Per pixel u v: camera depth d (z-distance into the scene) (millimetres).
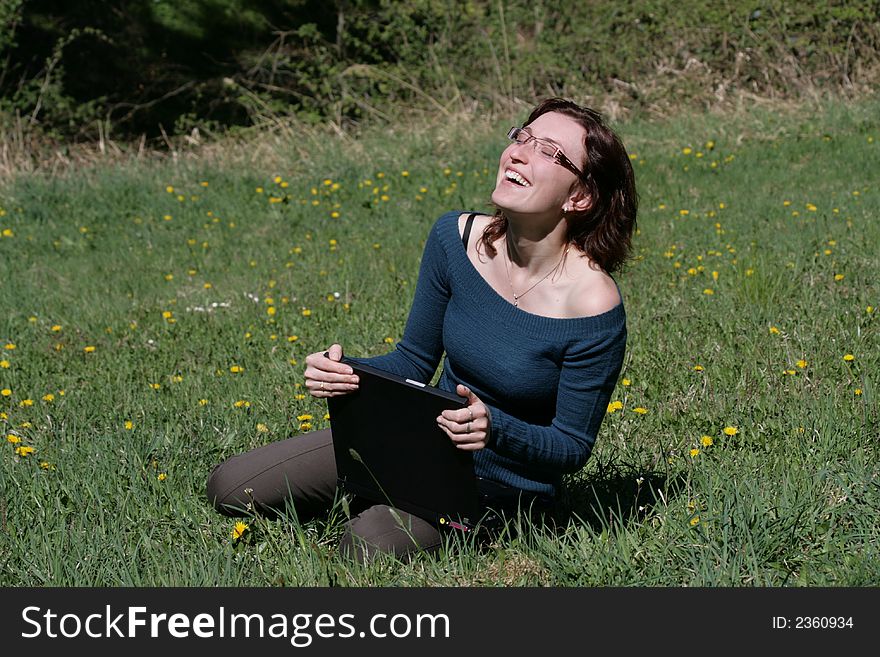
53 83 15898
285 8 17359
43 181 10945
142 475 3668
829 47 13430
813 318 5250
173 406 4512
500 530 3080
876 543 3068
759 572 2936
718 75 13367
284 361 5207
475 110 13656
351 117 15602
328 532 3225
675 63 13961
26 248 8688
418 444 2896
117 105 16016
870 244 6707
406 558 3039
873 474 3455
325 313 6039
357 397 2973
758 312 5465
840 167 9711
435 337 3189
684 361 4793
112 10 16656
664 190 9258
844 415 3957
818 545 3078
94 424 4391
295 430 4133
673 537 3121
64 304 6898
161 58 16984
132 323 6211
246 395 4637
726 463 3600
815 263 6324
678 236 7512
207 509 3412
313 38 16453
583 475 3652
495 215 3004
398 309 6023
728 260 6605
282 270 7473
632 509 3340
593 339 2832
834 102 12461
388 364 3184
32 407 4637
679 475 3564
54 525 3332
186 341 5758
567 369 2873
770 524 3068
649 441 3955
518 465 2998
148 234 8961
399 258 7457
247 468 3199
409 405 2850
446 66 15188
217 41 17188
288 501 3207
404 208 9336
